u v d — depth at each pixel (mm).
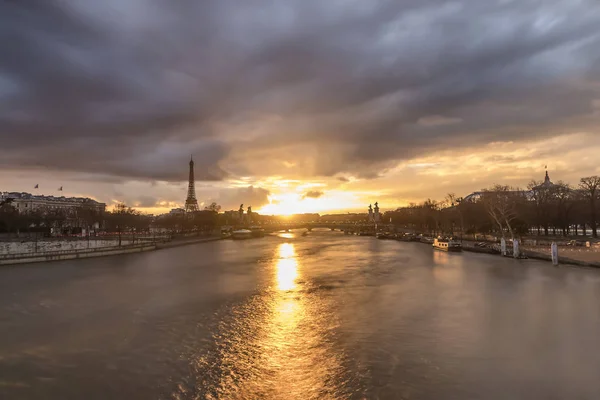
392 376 36688
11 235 192625
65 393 34719
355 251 161125
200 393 34656
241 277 94375
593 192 156875
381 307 61250
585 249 124000
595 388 33906
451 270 98312
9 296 72562
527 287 73312
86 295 73375
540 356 40625
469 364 38938
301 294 73000
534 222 171375
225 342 46906
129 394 34500
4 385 36156
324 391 34500
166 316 58344
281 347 45000
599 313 55125
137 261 129250
